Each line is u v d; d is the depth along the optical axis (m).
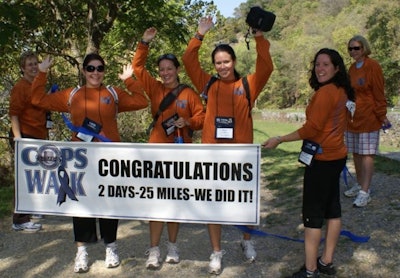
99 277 4.01
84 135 3.89
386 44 39.09
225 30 16.34
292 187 6.85
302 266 3.82
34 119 4.97
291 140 3.50
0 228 5.32
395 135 22.08
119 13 8.80
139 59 3.98
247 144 3.65
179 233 5.03
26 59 4.80
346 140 5.22
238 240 4.74
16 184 4.07
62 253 4.55
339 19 72.12
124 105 4.02
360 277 3.71
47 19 9.13
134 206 3.92
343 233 4.26
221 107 3.76
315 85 3.62
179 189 3.83
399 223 4.50
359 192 5.12
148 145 3.81
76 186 3.98
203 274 3.98
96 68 3.84
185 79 14.43
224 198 3.76
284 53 66.50
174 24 9.31
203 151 3.73
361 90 4.93
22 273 4.14
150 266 4.05
